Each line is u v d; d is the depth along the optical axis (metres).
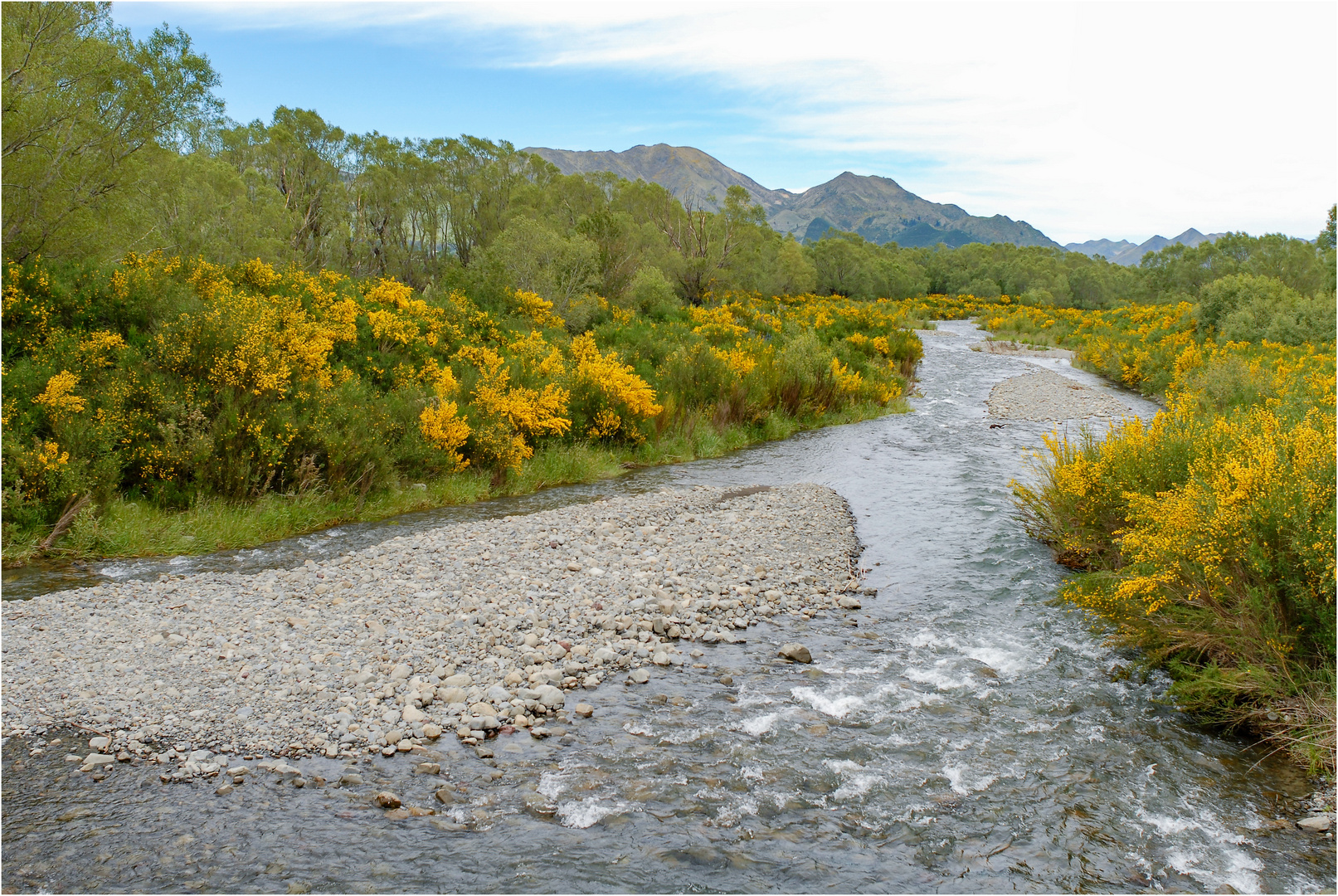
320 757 4.96
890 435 19.14
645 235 43.16
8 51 12.59
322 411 11.41
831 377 22.42
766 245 65.12
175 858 3.96
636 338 23.30
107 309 11.89
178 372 10.80
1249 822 4.39
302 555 9.13
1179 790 4.71
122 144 14.57
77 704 5.38
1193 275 64.50
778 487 13.47
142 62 14.61
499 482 13.19
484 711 5.53
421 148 52.09
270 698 5.58
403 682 5.95
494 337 18.44
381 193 45.31
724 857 4.11
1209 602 5.96
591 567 8.75
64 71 13.53
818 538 10.40
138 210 17.58
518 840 4.21
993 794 4.70
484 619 7.15
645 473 14.92
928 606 8.04
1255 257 50.19
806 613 7.82
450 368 14.70
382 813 4.41
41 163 13.03
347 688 5.80
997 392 26.67
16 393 9.63
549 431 15.02
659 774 4.89
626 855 4.11
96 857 3.94
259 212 31.59
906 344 31.30
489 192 51.41
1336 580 5.05
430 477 12.67
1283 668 5.30
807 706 5.85
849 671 6.48
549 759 5.05
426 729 5.25
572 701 5.89
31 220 13.14
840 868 4.04
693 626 7.40
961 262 116.38
